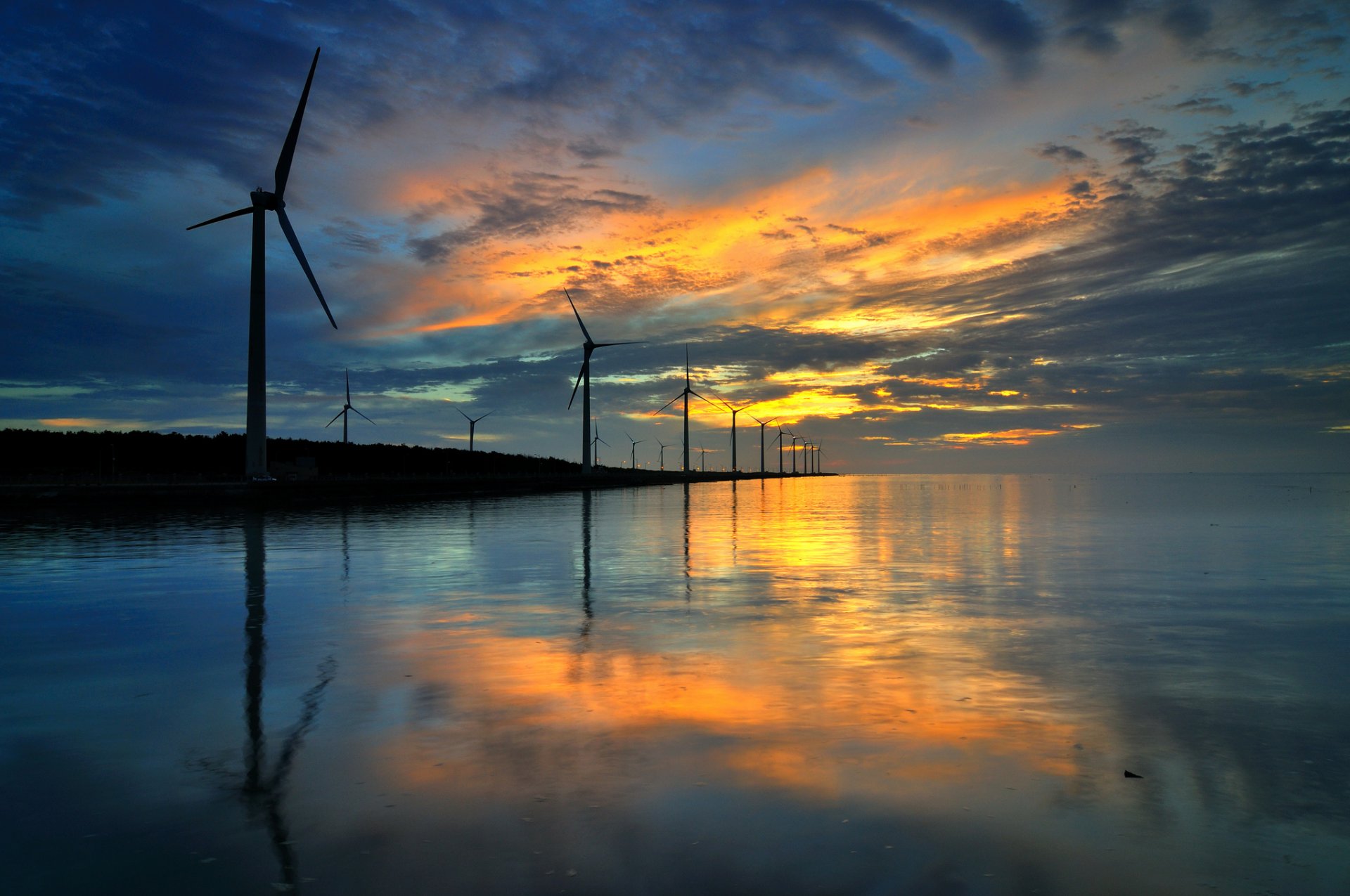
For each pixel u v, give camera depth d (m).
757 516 59.78
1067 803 7.29
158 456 122.31
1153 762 8.30
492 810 7.09
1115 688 11.23
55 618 16.66
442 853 6.31
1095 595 20.36
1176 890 5.85
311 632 15.19
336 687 11.19
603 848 6.39
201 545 33.88
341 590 20.98
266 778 7.84
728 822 6.86
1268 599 19.78
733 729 9.31
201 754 8.52
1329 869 6.15
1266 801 7.36
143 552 30.58
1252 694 10.93
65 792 7.52
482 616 17.09
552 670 12.20
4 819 6.94
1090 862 6.22
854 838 6.58
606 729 9.32
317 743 8.87
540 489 125.44
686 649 13.73
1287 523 51.34
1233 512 65.56
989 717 9.84
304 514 56.19
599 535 40.50
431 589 21.17
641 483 175.25
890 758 8.41
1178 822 6.91
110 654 13.34
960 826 6.82
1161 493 127.38
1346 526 47.53
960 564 27.52
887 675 11.98
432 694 10.82
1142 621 16.64
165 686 11.27
